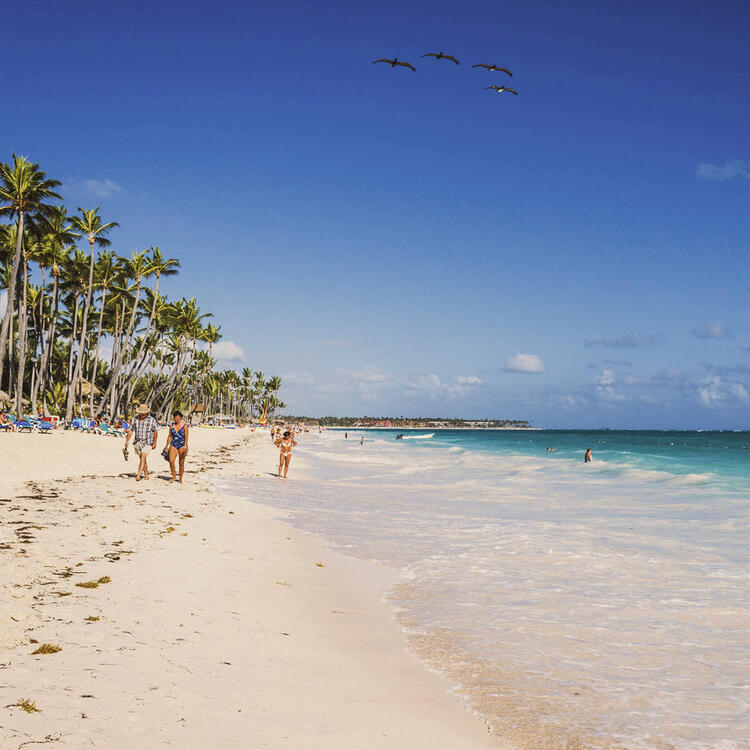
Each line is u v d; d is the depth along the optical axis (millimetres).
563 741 4215
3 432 33750
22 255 51812
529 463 38844
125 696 4137
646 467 35062
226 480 22406
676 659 5840
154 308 69125
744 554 10602
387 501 18141
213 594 7125
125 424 49531
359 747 3844
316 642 5906
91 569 7551
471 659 5738
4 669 4375
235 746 3631
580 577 8977
